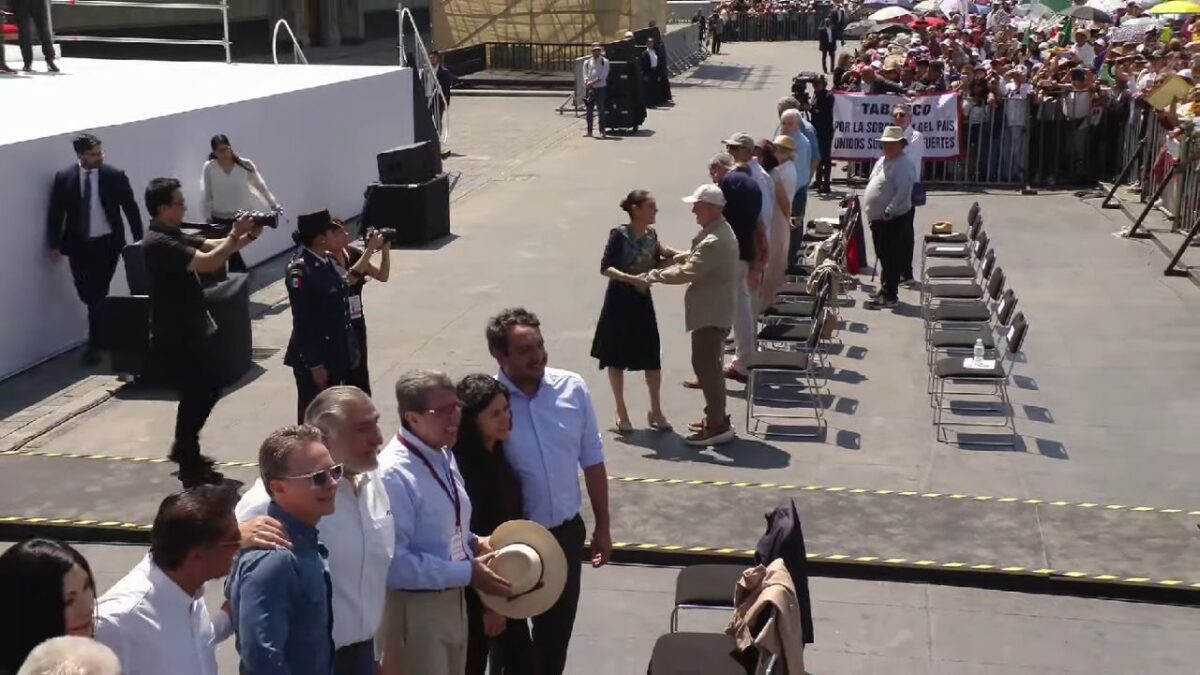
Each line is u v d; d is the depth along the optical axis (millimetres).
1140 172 19891
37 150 11141
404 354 11617
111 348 10734
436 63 25000
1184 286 14375
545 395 5633
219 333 10602
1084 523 8102
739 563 7590
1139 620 7113
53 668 2887
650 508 8227
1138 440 9727
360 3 49656
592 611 7164
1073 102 20547
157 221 8562
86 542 7895
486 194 20078
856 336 12461
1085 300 13812
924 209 19125
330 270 8281
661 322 12844
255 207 12742
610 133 26984
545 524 5609
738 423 10008
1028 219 18266
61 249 11281
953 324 12086
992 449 9523
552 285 14219
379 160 16344
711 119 29312
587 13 36250
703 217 9055
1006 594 7387
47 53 19016
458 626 5047
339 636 4496
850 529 7957
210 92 15766
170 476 8695
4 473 8719
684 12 57438
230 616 4352
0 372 10867
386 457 4875
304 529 4191
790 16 58750
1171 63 21234
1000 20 42562
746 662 5355
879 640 6844
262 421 9945
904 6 53500
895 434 9812
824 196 20016
